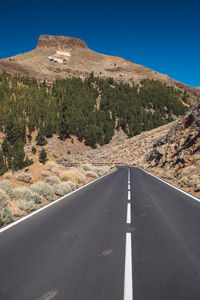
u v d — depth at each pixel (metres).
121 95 193.00
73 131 113.94
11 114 120.38
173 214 7.22
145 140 68.69
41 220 6.46
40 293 2.74
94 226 5.83
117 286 2.90
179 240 4.76
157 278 3.12
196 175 16.02
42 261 3.69
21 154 66.38
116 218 6.70
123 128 136.88
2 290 2.82
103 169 31.11
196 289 2.83
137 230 5.48
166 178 21.75
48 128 105.25
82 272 3.30
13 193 8.63
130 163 55.84
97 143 114.50
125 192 12.55
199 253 4.06
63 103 136.38
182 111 192.12
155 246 4.40
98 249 4.23
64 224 6.02
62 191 11.80
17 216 7.20
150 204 8.98
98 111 142.25
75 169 21.78
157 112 158.62
